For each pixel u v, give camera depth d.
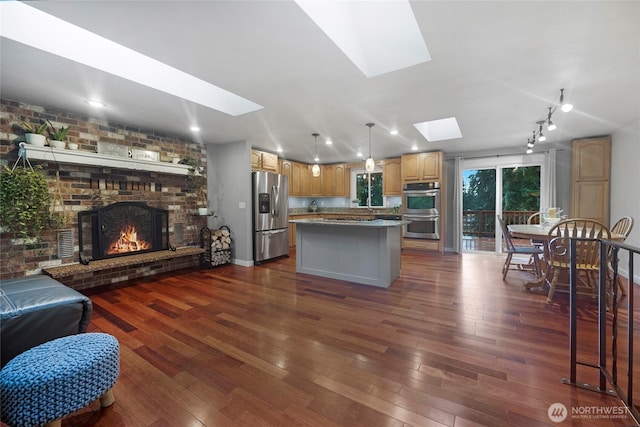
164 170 3.91
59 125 3.15
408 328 2.37
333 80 2.44
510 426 1.33
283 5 1.51
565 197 4.88
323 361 1.89
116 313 2.73
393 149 5.57
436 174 5.66
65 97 2.78
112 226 3.65
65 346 1.46
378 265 3.59
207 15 1.58
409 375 1.73
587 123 3.75
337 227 3.91
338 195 7.24
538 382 1.64
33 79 2.38
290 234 6.55
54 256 3.14
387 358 1.92
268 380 1.70
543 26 1.70
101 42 2.21
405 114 3.36
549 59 2.10
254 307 2.87
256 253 4.89
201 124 3.74
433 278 3.89
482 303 2.93
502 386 1.61
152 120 3.55
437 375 1.72
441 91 2.69
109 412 1.46
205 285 3.64
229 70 2.25
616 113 3.34
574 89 2.64
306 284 3.68
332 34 1.85
